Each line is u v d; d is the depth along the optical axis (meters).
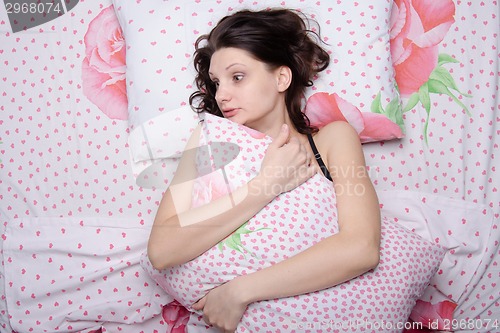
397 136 1.24
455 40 1.34
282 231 0.98
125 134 1.31
